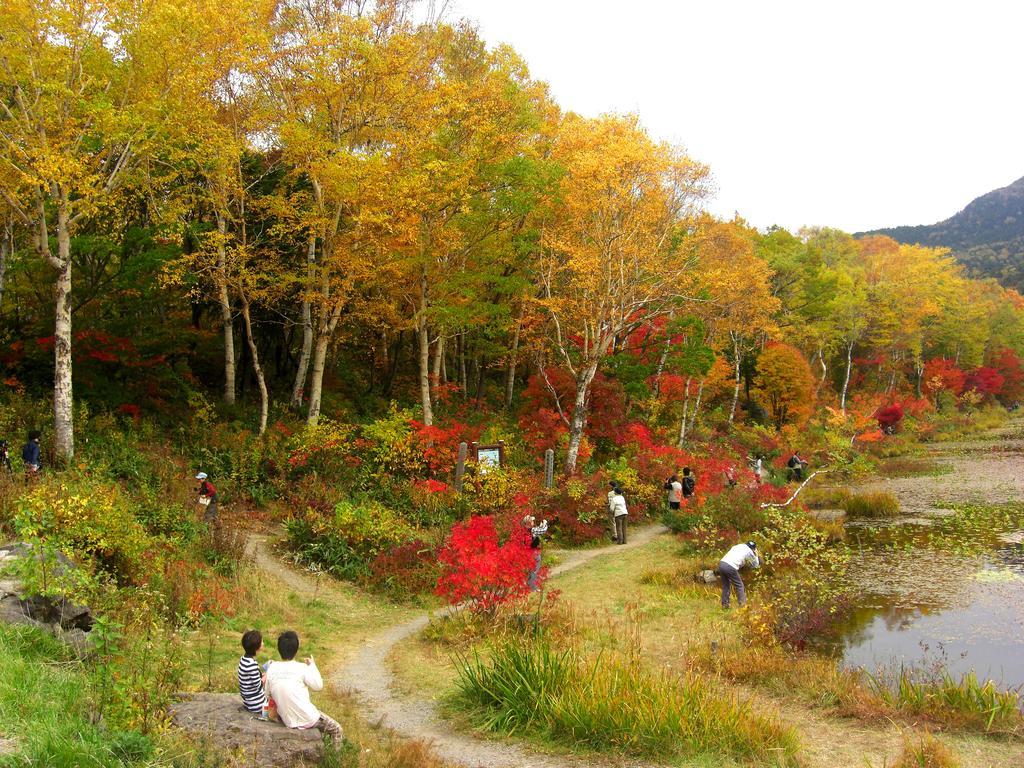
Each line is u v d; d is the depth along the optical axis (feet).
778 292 160.56
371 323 79.71
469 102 70.13
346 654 33.65
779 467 110.11
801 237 224.94
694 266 82.23
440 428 71.77
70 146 50.78
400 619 40.34
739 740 23.62
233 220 64.64
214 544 42.52
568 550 60.39
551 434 77.97
